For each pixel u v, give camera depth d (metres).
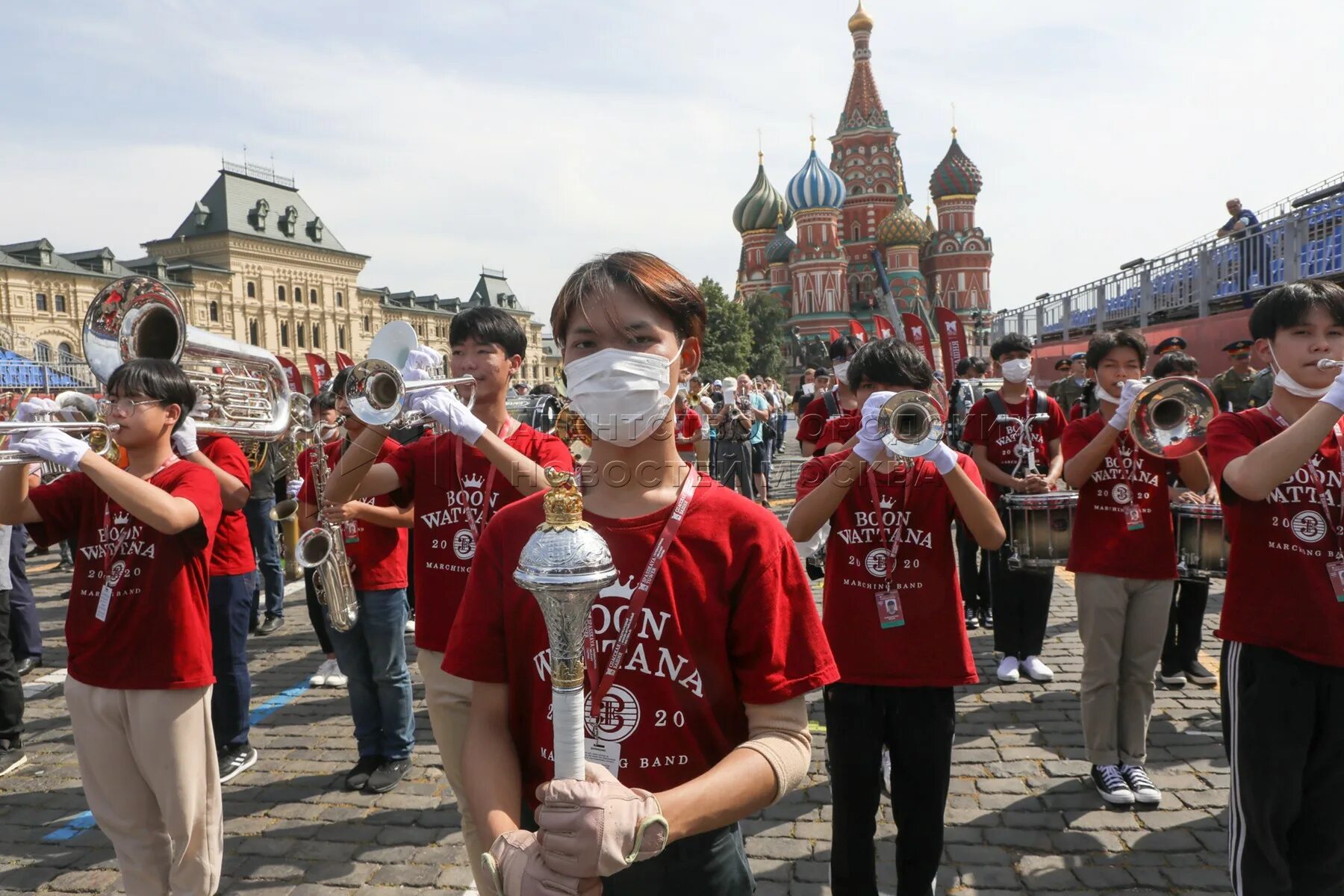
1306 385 2.40
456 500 3.18
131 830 2.78
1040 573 4.68
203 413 4.24
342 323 77.56
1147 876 3.20
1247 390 8.00
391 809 3.93
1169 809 3.68
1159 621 3.68
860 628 2.79
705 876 1.53
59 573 9.76
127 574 2.71
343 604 3.96
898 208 70.12
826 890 3.19
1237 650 2.48
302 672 6.05
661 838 1.18
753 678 1.46
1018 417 5.29
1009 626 5.35
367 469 3.14
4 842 3.73
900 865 2.79
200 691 2.79
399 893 3.26
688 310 1.46
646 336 1.41
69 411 3.03
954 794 3.87
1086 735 3.81
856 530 2.88
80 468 2.54
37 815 3.98
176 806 2.74
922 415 2.71
